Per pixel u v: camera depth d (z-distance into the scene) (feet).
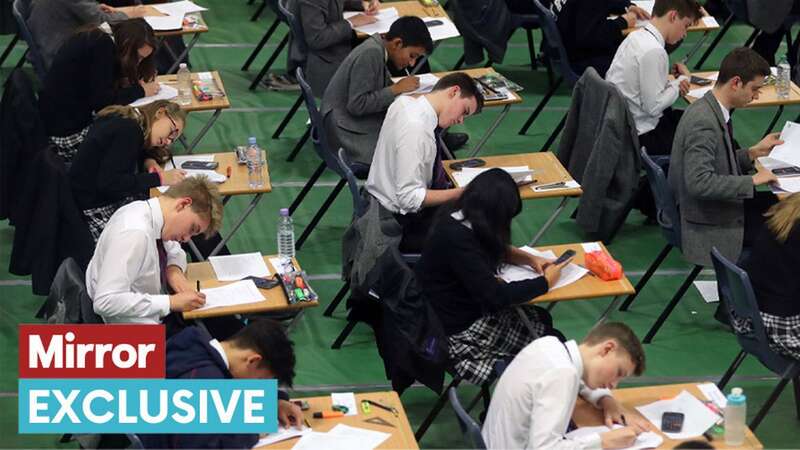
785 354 32.09
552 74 55.98
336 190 43.62
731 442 26.73
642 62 43.39
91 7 47.93
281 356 27.37
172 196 31.86
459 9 53.21
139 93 42.27
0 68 57.21
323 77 49.03
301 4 48.57
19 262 38.01
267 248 44.11
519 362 26.76
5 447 33.60
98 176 37.06
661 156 43.62
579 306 40.91
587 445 26.30
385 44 42.91
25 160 40.19
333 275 42.42
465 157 50.29
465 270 31.35
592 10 49.44
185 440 26.76
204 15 64.03
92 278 32.09
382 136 37.96
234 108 54.44
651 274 40.19
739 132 52.95
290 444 26.99
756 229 38.73
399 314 31.68
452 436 34.19
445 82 37.63
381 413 28.22
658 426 27.40
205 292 32.78
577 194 38.29
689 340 39.09
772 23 54.70
